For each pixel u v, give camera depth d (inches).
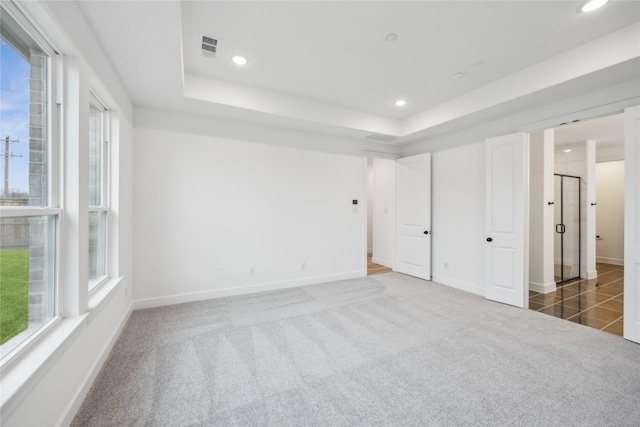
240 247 151.9
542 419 62.7
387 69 116.6
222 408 65.6
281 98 140.2
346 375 78.9
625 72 96.1
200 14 83.5
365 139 191.5
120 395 69.2
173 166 135.6
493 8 80.7
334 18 85.5
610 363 85.7
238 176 151.0
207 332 104.9
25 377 43.1
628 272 101.5
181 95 117.4
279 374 79.1
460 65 113.3
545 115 126.6
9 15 48.9
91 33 73.6
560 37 94.5
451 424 61.2
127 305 115.0
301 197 170.4
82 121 67.2
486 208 147.3
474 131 159.0
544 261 162.2
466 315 123.8
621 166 243.1
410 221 197.3
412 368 82.5
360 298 146.6
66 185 64.7
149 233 130.6
